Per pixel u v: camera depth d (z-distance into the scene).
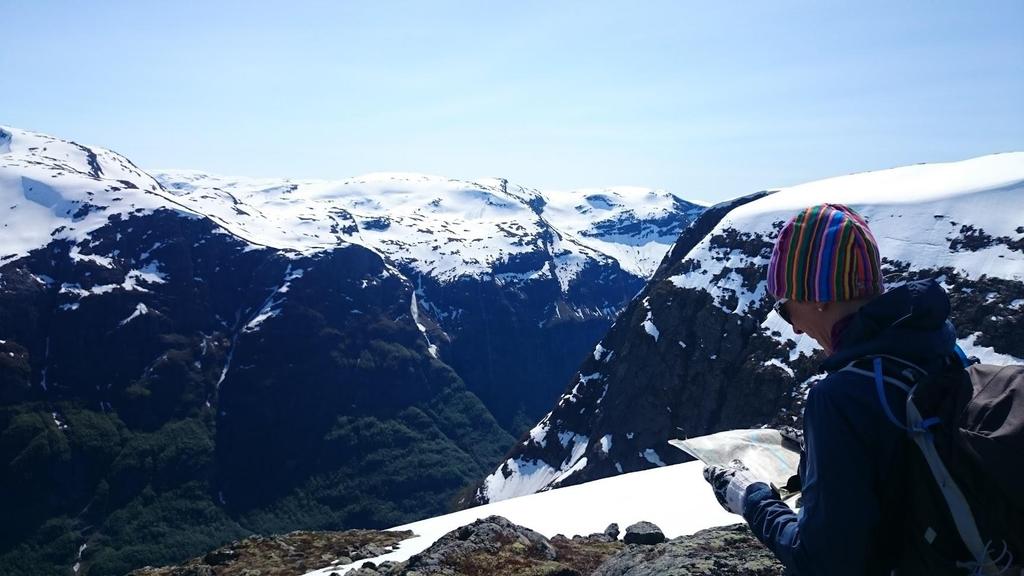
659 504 20.05
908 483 2.23
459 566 11.66
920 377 2.29
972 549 2.11
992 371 2.30
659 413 108.69
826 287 2.50
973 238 91.81
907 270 92.31
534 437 137.62
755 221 122.38
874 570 2.30
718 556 7.86
